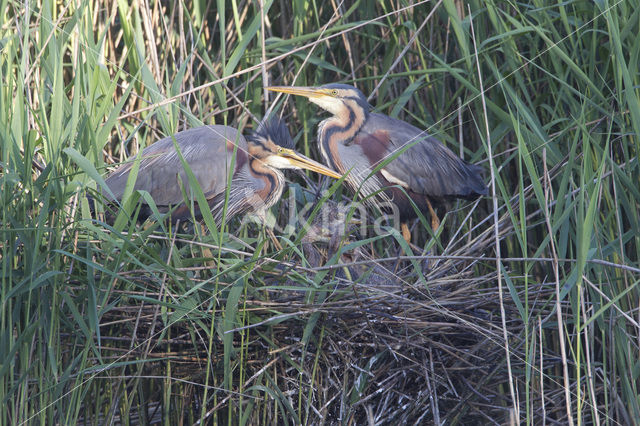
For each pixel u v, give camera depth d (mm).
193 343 5551
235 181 6902
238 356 5844
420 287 6031
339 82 7773
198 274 6117
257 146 7055
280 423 6254
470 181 7363
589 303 6141
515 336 5965
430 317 6020
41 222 4793
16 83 5527
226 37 8453
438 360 6137
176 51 8219
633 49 5957
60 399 5203
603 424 6363
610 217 6273
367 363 5969
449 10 6961
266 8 7480
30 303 5129
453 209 8055
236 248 6188
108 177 6637
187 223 7258
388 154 7535
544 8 6680
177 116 7066
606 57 6621
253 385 5801
